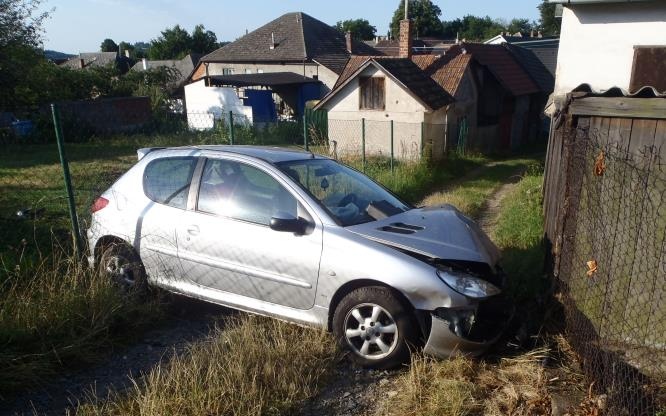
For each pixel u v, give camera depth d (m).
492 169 17.56
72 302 4.23
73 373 3.83
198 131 21.12
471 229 4.55
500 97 23.62
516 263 5.96
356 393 3.63
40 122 18.23
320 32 37.25
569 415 3.25
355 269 3.89
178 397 3.28
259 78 29.88
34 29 21.45
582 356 3.88
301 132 21.73
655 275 3.82
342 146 19.67
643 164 4.14
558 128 5.56
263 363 3.74
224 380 3.48
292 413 3.37
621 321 4.00
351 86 19.25
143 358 4.06
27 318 3.98
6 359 3.59
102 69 31.59
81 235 5.42
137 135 20.11
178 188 4.80
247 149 4.92
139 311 4.56
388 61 18.84
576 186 4.52
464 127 20.50
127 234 4.91
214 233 4.45
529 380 3.66
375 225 4.24
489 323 4.02
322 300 4.05
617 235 4.18
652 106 4.07
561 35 10.32
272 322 4.49
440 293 3.71
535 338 4.23
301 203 4.24
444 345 3.76
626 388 3.43
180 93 37.66
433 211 4.90
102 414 3.21
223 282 4.46
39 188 10.63
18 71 20.91
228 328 4.38
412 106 18.20
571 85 10.37
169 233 4.68
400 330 3.80
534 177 13.76
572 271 4.45
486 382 3.64
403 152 17.42
